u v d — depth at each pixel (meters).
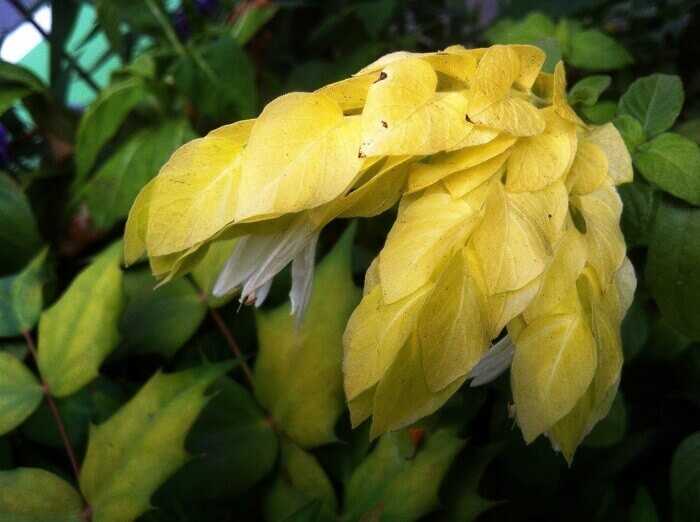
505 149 0.11
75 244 0.20
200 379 0.15
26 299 0.17
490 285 0.10
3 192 0.19
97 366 0.15
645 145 0.16
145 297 0.17
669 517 0.18
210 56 0.21
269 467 0.15
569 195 0.11
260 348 0.16
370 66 0.12
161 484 0.14
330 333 0.16
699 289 0.15
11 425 0.15
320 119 0.10
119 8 0.22
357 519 0.15
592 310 0.11
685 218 0.16
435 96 0.11
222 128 0.11
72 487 0.14
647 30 0.27
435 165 0.11
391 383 0.10
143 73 0.21
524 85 0.12
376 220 0.20
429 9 0.31
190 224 0.10
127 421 0.14
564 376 0.10
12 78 0.20
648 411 0.19
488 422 0.17
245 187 0.10
